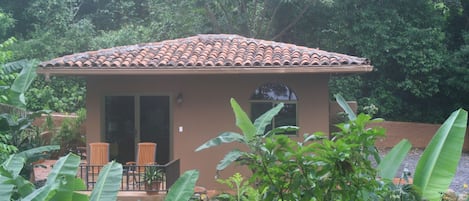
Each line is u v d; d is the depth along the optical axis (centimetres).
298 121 1260
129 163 1190
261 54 1275
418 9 2325
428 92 2230
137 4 2798
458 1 2308
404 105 2338
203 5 2269
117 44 2261
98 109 1289
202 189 1090
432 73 2230
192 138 1276
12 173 495
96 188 476
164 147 1289
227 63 1187
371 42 2247
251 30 2352
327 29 2380
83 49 2256
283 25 2375
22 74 884
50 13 2386
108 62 1204
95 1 2789
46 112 1009
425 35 2211
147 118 1291
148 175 1048
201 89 1277
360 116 486
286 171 483
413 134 2148
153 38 2283
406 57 2206
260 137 494
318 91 1261
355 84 2269
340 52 2373
